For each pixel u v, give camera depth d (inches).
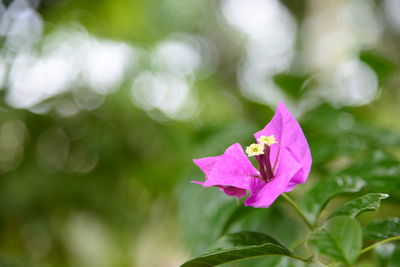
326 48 40.7
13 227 30.8
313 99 26.6
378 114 32.4
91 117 33.3
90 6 32.8
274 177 15.3
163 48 35.2
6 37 28.5
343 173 17.8
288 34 61.1
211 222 19.6
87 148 33.1
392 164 17.6
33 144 32.0
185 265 14.8
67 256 31.8
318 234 14.2
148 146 34.7
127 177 35.0
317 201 16.3
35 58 29.8
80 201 32.4
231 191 15.3
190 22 38.6
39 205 31.2
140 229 34.7
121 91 31.9
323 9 42.4
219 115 36.1
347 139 21.5
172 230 32.7
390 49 61.4
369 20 58.6
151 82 33.8
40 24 30.7
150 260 33.4
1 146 32.5
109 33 33.4
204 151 22.4
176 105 34.6
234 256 14.8
